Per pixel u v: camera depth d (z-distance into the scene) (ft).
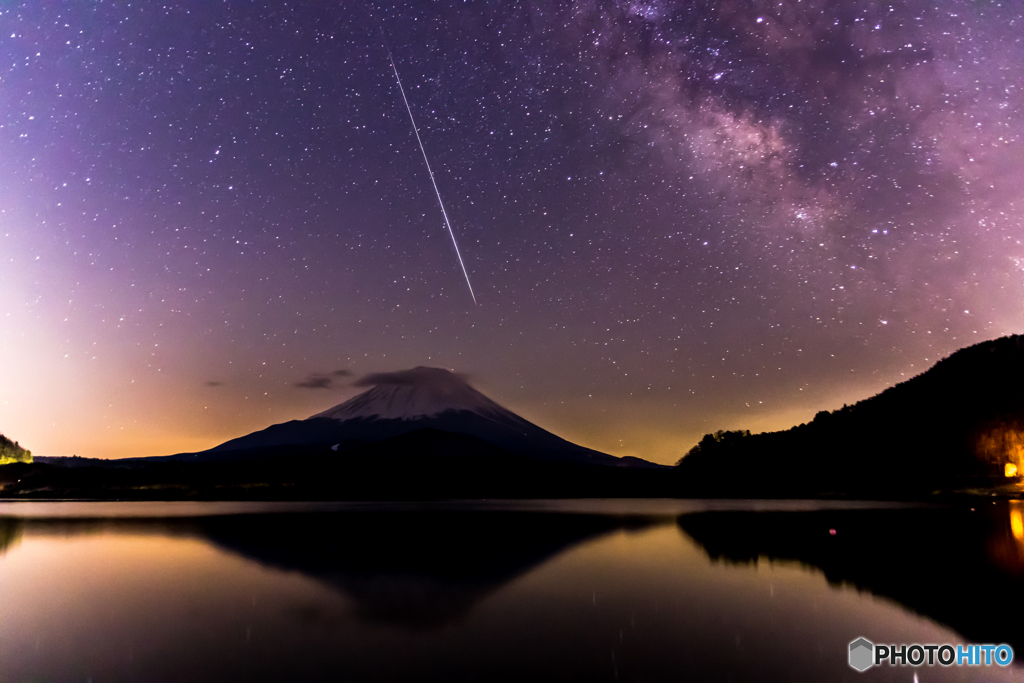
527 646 21.48
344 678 18.43
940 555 40.06
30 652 21.26
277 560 39.81
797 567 36.45
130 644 22.07
